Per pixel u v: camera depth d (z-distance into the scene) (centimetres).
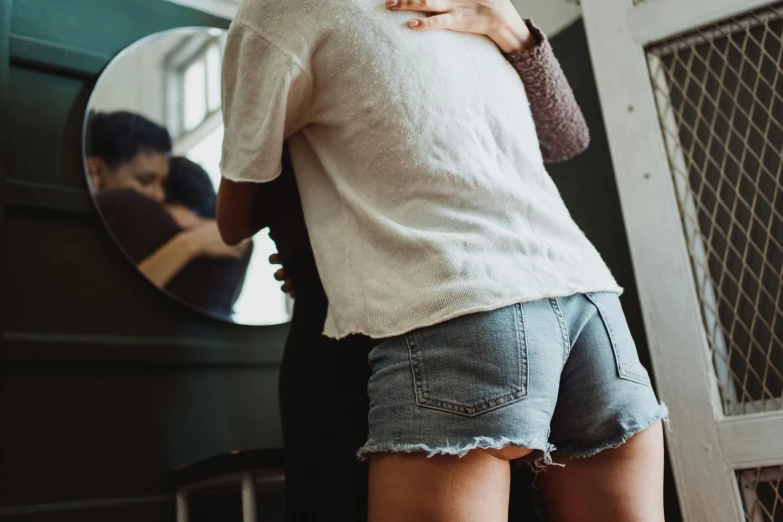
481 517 58
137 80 144
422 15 75
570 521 74
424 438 59
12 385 117
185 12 159
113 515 121
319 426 83
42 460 117
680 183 147
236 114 77
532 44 87
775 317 133
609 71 153
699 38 147
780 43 138
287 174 88
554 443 73
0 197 120
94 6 143
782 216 135
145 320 135
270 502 142
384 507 60
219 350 143
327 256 72
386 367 63
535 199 72
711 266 143
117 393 128
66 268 128
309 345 85
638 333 165
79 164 134
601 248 176
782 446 125
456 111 70
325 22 71
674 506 151
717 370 137
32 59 131
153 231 138
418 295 62
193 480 117
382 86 69
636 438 73
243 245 152
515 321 62
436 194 67
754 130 141
